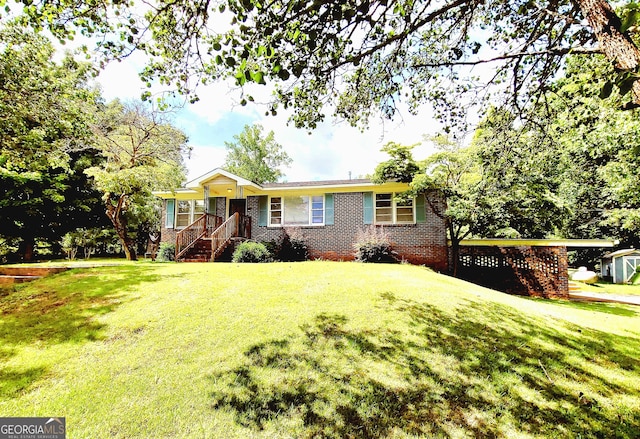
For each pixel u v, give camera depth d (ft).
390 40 11.52
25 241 60.85
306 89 13.66
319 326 15.38
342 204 46.19
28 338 13.94
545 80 14.87
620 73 5.63
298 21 8.93
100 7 10.94
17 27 21.79
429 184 35.99
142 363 12.12
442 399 10.64
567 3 12.96
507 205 35.27
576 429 9.53
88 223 71.36
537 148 17.87
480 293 22.75
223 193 51.52
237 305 17.66
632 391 11.67
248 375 11.51
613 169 33.19
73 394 10.34
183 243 42.32
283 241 46.03
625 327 19.71
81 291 19.48
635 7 5.32
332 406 10.14
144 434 8.82
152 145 41.19
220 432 8.98
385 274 25.73
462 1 10.89
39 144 26.12
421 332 15.10
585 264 79.41
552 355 13.93
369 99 15.28
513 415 10.04
